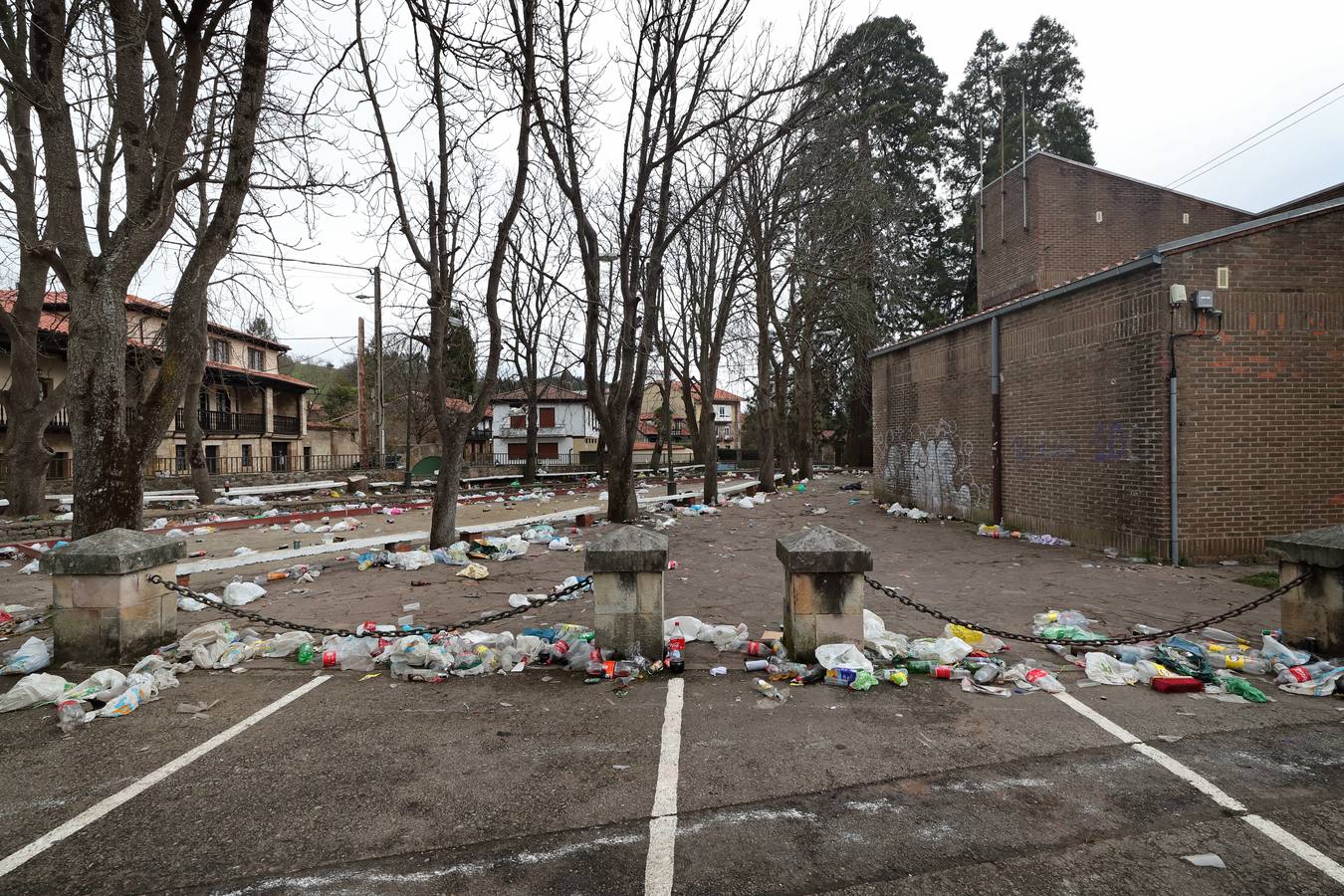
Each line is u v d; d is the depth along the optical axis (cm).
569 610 697
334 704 452
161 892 264
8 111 1076
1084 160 3469
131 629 520
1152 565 871
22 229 1173
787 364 2958
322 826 308
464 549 1002
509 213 1051
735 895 257
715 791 335
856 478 3444
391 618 670
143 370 1272
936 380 1515
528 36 985
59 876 274
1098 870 269
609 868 275
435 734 405
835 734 399
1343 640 484
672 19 1150
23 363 1441
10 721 424
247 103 719
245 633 594
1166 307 875
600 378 1512
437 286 1041
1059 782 339
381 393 3108
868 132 2319
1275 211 1401
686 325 2653
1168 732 394
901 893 257
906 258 3025
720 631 576
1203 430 870
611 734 403
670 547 1146
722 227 2019
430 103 1013
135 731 411
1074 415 1059
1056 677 483
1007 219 1989
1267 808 311
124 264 673
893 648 530
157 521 1526
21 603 764
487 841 295
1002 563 930
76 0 721
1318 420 880
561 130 1202
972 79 3784
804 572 504
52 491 1978
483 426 6069
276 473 2581
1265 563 868
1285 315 879
